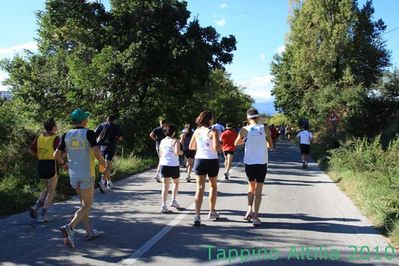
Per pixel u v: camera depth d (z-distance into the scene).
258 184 8.41
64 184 11.62
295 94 50.84
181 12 24.42
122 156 19.08
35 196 10.21
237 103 63.28
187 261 6.19
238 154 28.94
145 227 8.10
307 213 9.51
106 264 6.03
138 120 23.38
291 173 17.39
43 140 8.36
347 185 12.96
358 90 30.44
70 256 6.36
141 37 23.75
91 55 25.05
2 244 6.93
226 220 8.75
